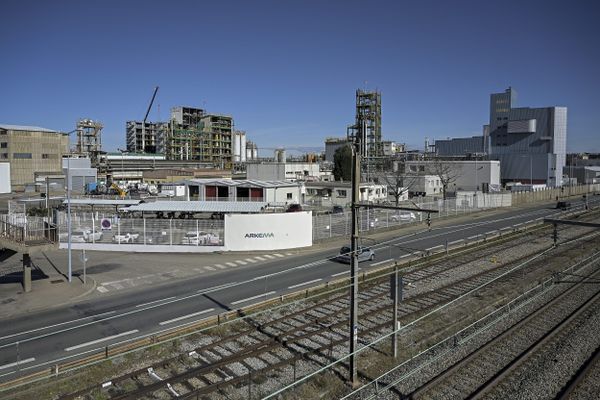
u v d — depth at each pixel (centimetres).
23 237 2719
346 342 1980
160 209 5050
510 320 2252
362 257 3638
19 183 10131
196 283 3012
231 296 2702
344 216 4838
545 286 2923
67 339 2044
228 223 4066
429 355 1836
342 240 4550
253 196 6662
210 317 2273
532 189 9425
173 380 1595
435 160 10462
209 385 1550
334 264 3538
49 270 3381
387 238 4722
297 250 4100
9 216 3688
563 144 12081
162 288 2898
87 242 4206
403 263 3541
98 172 11000
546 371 1706
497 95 12850
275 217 4131
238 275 3219
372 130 10431
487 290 2833
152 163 12269
